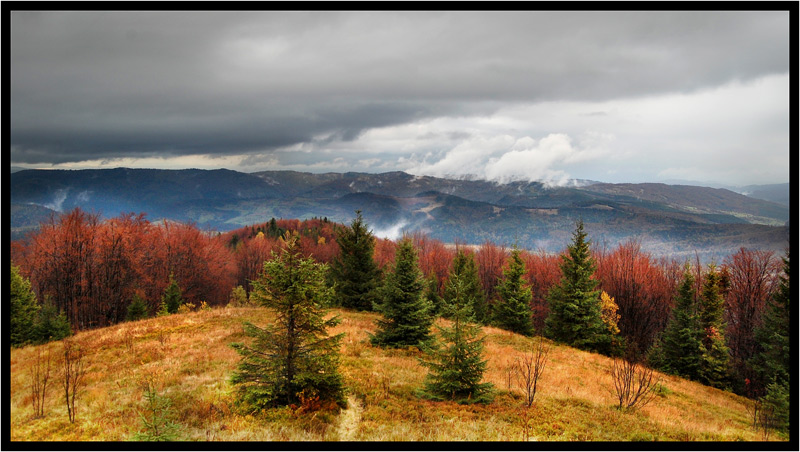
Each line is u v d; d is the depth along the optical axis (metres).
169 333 22.03
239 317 26.56
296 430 10.41
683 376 26.11
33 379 14.03
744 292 34.59
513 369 19.03
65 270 36.62
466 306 13.70
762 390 24.03
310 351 11.90
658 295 43.12
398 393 13.91
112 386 13.80
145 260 47.88
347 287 31.27
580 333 29.02
